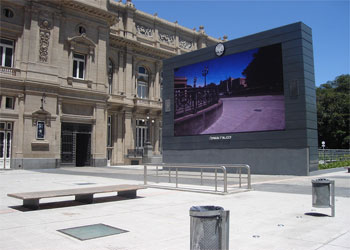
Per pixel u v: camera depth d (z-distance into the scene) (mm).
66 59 31062
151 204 9148
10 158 27156
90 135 32781
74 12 31641
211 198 10266
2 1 27281
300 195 10938
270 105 22078
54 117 29203
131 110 39906
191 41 48656
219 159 24469
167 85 28984
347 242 5348
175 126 27828
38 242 5324
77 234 5852
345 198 10227
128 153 38875
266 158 21938
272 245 5176
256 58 23078
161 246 5121
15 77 27219
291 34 21469
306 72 21031
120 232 5996
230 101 24219
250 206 8750
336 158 30469
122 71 39500
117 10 39531
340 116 50344
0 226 6480
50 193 8391
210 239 3625
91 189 9344
